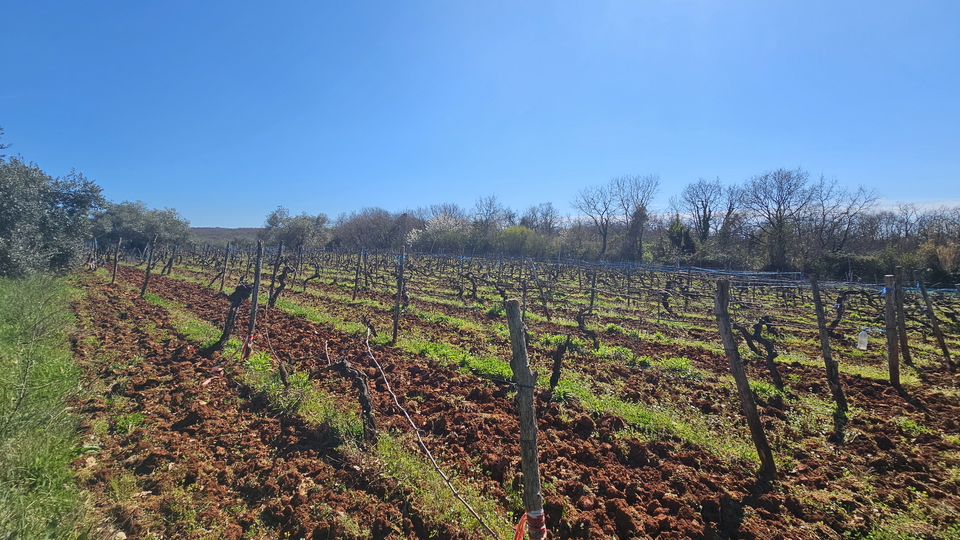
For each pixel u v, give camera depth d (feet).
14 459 15.76
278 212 196.34
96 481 17.01
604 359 36.94
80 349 31.99
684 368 34.42
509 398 26.66
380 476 17.74
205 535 14.78
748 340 38.70
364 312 52.95
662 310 64.08
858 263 106.83
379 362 32.86
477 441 21.13
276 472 18.26
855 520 16.26
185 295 61.62
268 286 75.87
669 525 15.78
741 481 18.86
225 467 18.52
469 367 32.07
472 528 15.30
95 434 20.51
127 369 28.68
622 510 16.11
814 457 21.04
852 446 22.07
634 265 96.73
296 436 21.09
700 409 26.81
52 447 17.66
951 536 15.15
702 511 16.92
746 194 156.56
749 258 143.74
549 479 18.30
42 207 62.69
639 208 172.86
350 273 107.14
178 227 159.53
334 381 28.07
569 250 171.01
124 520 15.08
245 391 25.96
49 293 44.04
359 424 21.67
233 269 108.68
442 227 204.74
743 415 25.84
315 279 91.04
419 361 33.53
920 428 23.58
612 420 23.71
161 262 119.85
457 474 18.62
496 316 55.57
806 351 43.11
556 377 28.09
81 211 72.74
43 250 62.64
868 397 29.22
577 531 15.61
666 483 18.60
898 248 121.90
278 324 44.27
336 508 16.12
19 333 30.01
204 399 24.94
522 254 165.99
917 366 36.76
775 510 17.13
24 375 22.00
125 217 128.47
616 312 61.77
